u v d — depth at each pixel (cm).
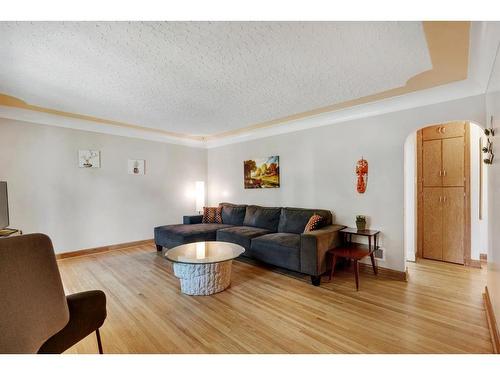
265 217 420
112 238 439
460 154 353
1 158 334
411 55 203
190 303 244
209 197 592
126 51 193
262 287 281
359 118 338
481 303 238
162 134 505
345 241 342
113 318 216
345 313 221
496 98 176
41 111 354
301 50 194
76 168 400
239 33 171
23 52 193
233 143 526
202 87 267
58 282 119
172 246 396
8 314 98
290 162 421
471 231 346
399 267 304
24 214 352
